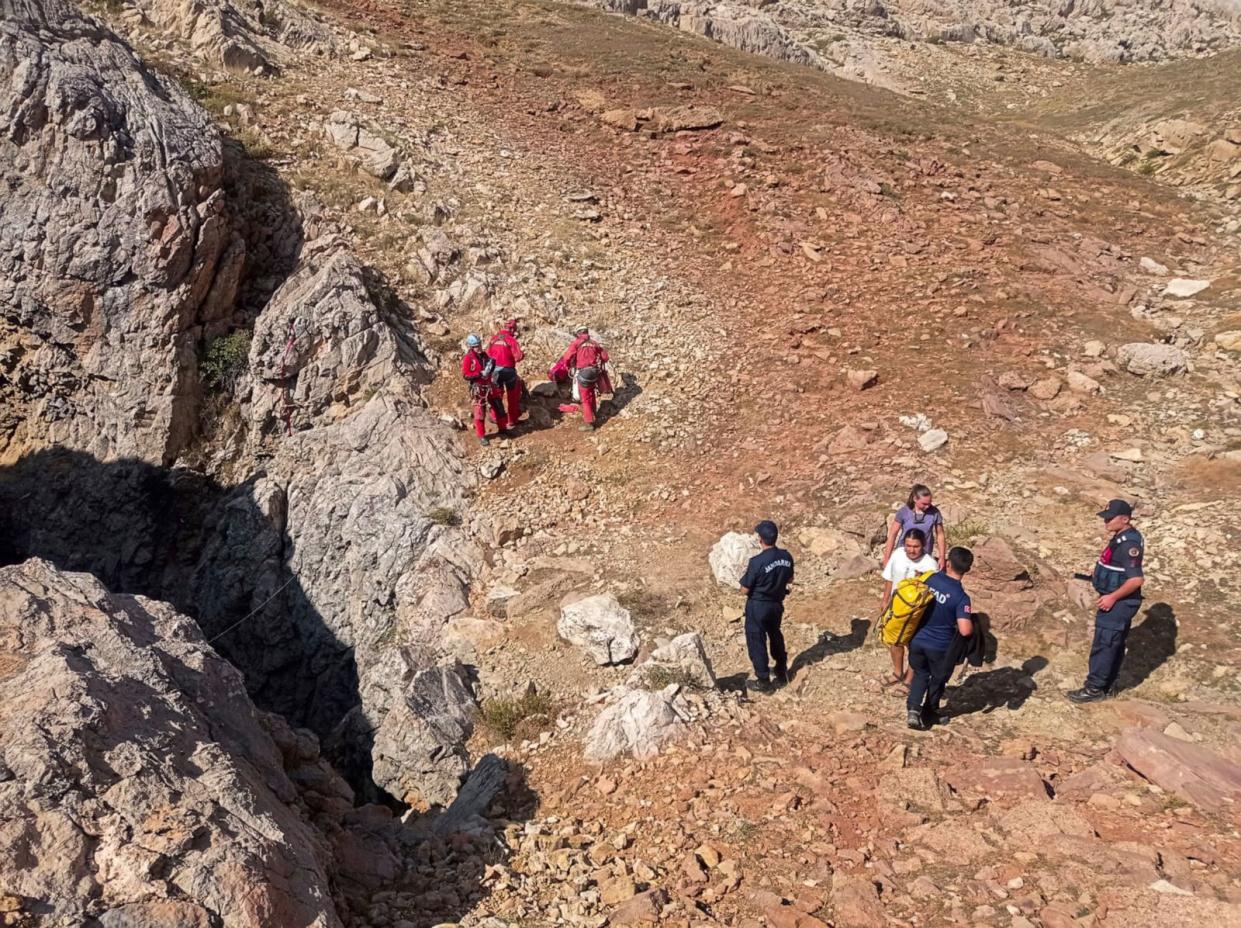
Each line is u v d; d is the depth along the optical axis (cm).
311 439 1436
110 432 1484
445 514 1309
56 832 473
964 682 881
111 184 1453
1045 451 1230
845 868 632
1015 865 612
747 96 2747
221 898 481
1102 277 1758
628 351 1627
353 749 1062
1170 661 861
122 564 1441
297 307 1462
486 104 2419
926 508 881
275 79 2123
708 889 626
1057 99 3678
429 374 1528
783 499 1232
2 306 1462
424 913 642
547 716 966
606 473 1362
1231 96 2628
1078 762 743
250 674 1349
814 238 1938
